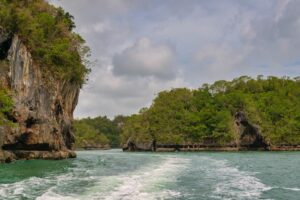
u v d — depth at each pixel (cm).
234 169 3309
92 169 3059
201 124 11612
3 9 4388
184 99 12694
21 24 4441
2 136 3716
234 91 12681
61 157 4694
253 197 1769
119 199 1589
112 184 2023
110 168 3200
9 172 2652
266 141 10619
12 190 1759
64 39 5316
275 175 2800
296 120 11069
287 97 12025
